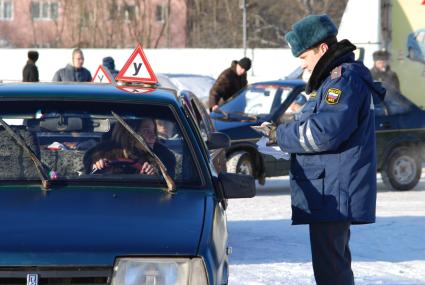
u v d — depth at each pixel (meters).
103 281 5.80
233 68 20.42
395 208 15.54
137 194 6.78
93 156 7.18
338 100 6.90
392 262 10.90
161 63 41.28
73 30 63.00
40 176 6.92
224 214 7.07
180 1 63.53
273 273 10.12
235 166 16.70
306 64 7.27
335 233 7.15
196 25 63.81
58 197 6.61
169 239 6.01
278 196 17.20
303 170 7.13
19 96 7.52
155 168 7.14
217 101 20.23
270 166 17.14
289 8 63.00
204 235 6.12
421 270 10.45
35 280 5.74
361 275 10.13
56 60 40.03
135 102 7.59
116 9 62.72
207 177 7.15
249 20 62.88
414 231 13.03
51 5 66.25
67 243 5.89
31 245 5.85
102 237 5.98
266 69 41.56
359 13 22.89
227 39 63.62
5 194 6.64
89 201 6.56
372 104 7.21
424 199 16.97
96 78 14.49
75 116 7.43
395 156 18.27
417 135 18.39
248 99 17.98
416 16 22.69
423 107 22.66
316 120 6.87
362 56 22.77
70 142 7.29
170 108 7.59
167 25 63.22
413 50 22.69
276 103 17.69
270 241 12.12
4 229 6.03
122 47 62.53
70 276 5.77
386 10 22.67
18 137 7.13
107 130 7.38
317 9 62.16
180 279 5.86
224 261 6.45
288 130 7.02
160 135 7.39
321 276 7.25
